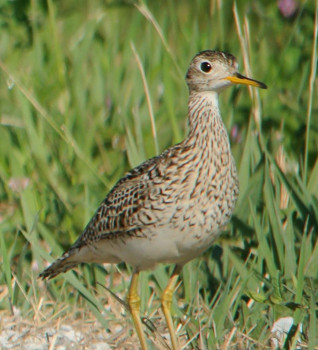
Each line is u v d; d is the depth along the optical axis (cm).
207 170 922
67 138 1296
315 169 1116
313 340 880
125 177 978
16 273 1083
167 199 923
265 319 972
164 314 962
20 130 1377
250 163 1143
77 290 1041
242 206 1092
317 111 1327
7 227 1209
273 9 1614
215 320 947
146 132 1379
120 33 1756
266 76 1448
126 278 1148
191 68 986
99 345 952
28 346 948
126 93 1498
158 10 1789
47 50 1617
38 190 1255
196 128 952
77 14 1758
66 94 1480
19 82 1451
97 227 985
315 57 1209
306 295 992
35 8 1582
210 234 936
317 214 1066
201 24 1702
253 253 1078
